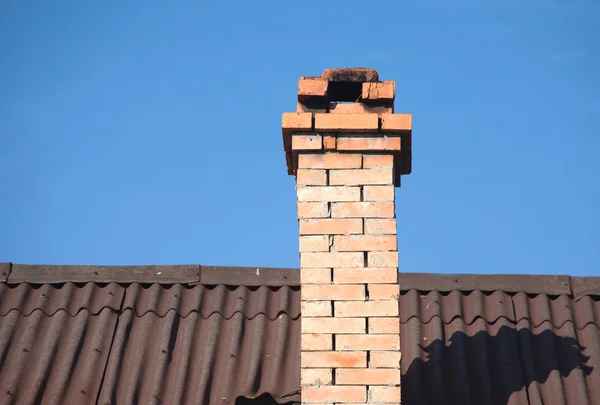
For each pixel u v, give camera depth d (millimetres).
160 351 18766
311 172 16703
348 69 17484
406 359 18562
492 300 20141
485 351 18641
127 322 19484
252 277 20750
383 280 15914
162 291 20438
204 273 20781
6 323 19484
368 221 16328
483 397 17703
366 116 16875
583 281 20406
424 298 20344
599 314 19688
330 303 15797
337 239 16219
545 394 17703
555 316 19688
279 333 19219
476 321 19562
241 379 18172
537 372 18172
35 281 20562
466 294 20406
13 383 18078
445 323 19578
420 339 19047
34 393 17828
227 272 20828
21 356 18703
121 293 20281
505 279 20516
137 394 17844
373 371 15367
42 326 19500
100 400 17719
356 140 16844
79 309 19844
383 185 16562
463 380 17953
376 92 17156
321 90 17094
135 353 18797
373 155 16797
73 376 18219
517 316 19672
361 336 15578
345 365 15391
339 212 16391
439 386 17891
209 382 18109
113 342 19031
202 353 18844
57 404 17578
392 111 17297
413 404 17484
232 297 20391
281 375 18141
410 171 17766
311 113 16891
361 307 15758
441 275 20641
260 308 19875
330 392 15258
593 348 18719
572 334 19000
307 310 15758
